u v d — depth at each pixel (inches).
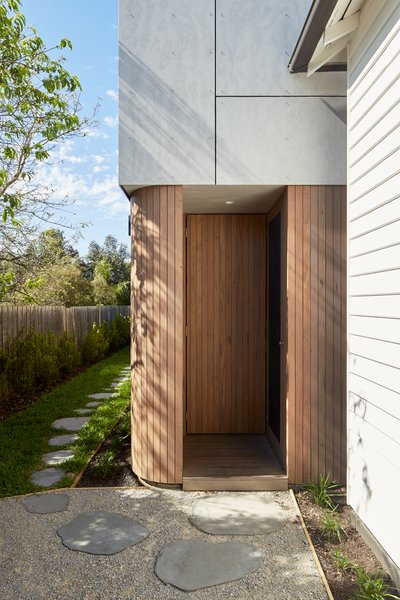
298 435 152.6
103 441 207.8
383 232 109.7
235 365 212.7
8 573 102.6
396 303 102.3
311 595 95.0
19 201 235.8
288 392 152.9
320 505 139.0
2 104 233.0
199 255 212.5
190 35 152.0
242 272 212.7
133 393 164.7
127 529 123.1
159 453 153.8
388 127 106.8
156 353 154.3
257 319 212.7
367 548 114.7
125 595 95.0
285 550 112.8
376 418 113.3
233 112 151.3
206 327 212.7
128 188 157.9
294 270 152.9
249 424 212.8
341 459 153.3
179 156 151.4
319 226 152.9
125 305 831.1
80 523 126.5
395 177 103.2
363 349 122.6
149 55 151.9
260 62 151.6
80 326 486.0
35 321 361.1
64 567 105.0
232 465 167.3
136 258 161.2
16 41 213.6
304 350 152.9
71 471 167.2
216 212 208.1
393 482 102.5
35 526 124.7
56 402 288.7
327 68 148.0
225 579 100.3
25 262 282.0
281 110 151.4
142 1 152.4
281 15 152.2
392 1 104.2
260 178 151.3
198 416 213.0
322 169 151.4
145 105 151.6
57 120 240.7
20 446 195.9
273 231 189.9
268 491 151.7
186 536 119.7
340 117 151.6
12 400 292.0
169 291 153.6
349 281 133.5
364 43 121.6
